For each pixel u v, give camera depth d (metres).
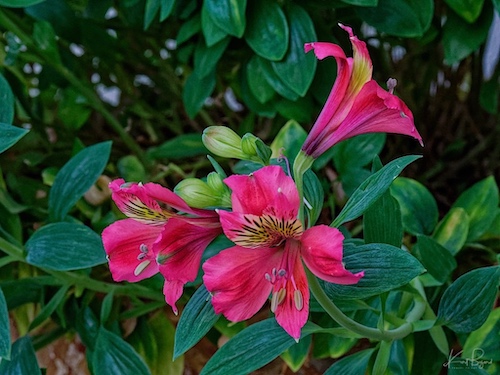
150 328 0.30
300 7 0.27
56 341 0.31
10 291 0.28
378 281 0.19
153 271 0.19
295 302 0.16
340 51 0.17
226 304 0.17
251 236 0.16
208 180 0.18
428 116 0.36
